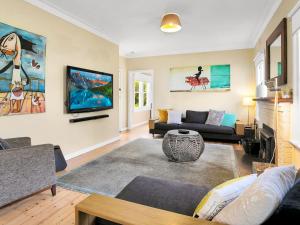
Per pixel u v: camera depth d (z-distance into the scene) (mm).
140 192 1478
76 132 3865
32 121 2994
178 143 3352
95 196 1141
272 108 3133
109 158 3607
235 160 3502
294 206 725
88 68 4129
